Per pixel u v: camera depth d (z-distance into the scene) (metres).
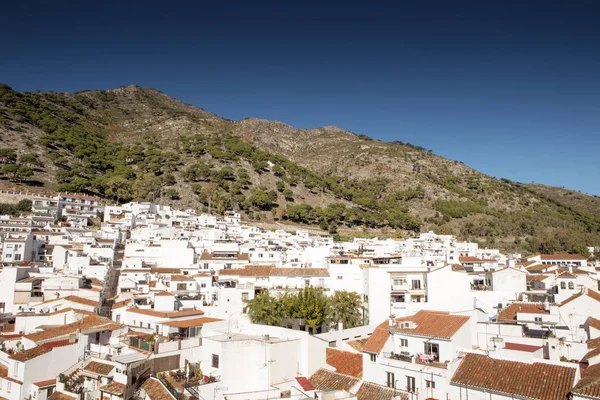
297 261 128.75
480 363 46.69
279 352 54.44
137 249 125.69
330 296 86.25
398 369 50.78
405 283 86.38
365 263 106.19
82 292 89.62
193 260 123.44
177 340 59.22
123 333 65.50
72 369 54.72
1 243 122.06
